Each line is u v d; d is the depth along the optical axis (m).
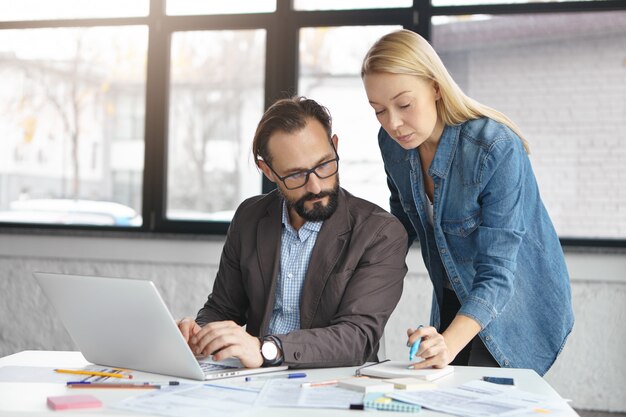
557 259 2.03
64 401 1.24
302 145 1.82
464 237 1.99
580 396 3.85
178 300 4.27
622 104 3.87
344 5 4.17
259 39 4.30
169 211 4.41
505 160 1.87
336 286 1.87
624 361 3.80
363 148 4.18
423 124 1.86
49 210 4.57
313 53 4.23
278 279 1.95
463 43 4.03
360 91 4.18
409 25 4.07
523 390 1.41
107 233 4.37
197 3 4.36
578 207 3.92
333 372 1.61
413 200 2.14
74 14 4.53
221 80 4.36
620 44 3.86
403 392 1.34
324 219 1.88
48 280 1.64
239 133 4.34
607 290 3.81
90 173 4.53
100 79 4.52
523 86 3.96
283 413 1.21
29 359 1.74
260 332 1.89
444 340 1.71
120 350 1.60
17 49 4.62
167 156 4.42
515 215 1.87
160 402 1.27
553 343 2.02
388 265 1.89
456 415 1.21
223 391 1.36
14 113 4.62
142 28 4.46
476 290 1.80
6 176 4.63
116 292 1.51
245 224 2.02
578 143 3.92
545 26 3.94
